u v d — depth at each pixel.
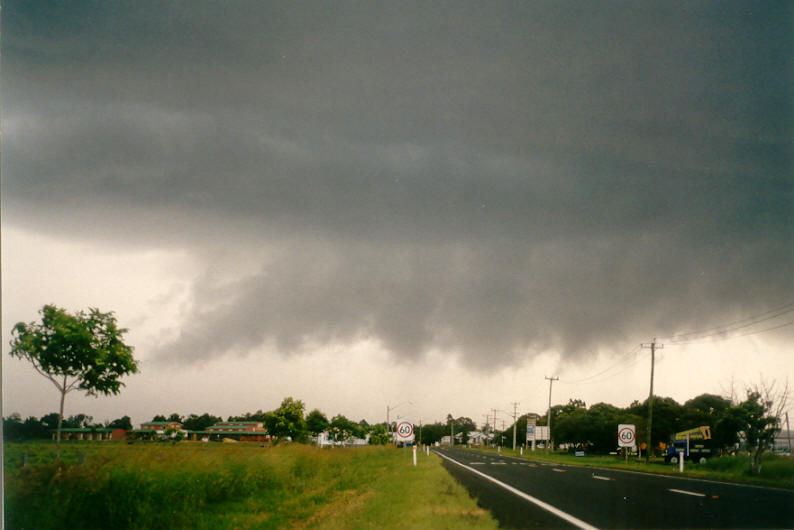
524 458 71.12
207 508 18.41
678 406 108.56
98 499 14.50
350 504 18.75
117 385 22.94
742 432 39.09
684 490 23.00
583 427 118.00
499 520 14.47
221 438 146.75
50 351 21.59
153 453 17.19
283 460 27.81
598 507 17.17
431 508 16.52
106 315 23.08
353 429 152.38
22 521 13.21
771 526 13.56
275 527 15.37
